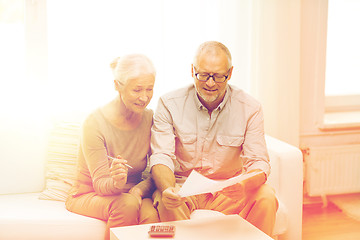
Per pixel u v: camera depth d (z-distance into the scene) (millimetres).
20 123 2477
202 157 2406
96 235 2148
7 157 2461
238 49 3061
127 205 2111
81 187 2295
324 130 3459
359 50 3658
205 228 1887
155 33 2893
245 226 1912
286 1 3111
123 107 2252
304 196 3504
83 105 2797
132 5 2828
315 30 3332
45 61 2711
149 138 2395
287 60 3178
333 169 3438
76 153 2461
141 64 2172
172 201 1984
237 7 3008
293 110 3254
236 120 2379
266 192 2154
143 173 2500
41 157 2508
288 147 2590
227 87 2418
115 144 2281
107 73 2818
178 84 2984
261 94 3160
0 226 2111
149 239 1774
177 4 2902
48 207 2299
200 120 2391
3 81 2705
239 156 2432
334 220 3203
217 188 1864
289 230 2557
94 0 2758
